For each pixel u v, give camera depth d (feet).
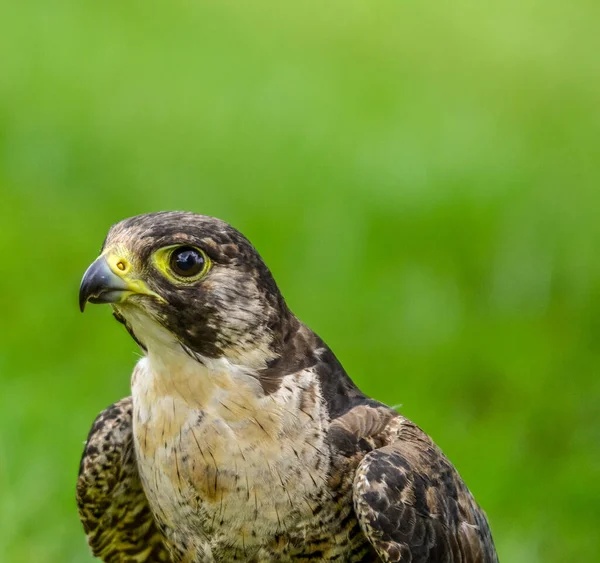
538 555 34.53
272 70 69.10
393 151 59.16
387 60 72.95
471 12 79.00
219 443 21.30
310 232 50.75
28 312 44.96
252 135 60.59
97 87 64.03
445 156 58.95
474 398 41.45
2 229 49.80
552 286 47.57
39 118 59.62
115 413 23.93
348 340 43.96
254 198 54.44
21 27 69.51
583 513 35.83
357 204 53.42
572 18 79.77
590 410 40.37
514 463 37.45
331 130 61.57
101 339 43.42
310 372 21.98
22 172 54.95
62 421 38.24
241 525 21.47
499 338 44.09
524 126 64.90
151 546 25.32
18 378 40.73
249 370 21.56
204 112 62.54
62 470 35.88
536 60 74.79
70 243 49.80
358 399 22.59
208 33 72.54
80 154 56.65
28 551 33.14
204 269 21.54
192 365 21.53
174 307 21.43
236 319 21.54
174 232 21.53
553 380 41.75
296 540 21.50
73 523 34.24
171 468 21.71
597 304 46.06
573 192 54.08
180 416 21.58
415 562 21.04
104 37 69.92
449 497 22.24
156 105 63.00
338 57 72.49
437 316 45.37
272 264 48.34
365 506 20.94
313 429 21.45
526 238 50.24
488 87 70.49
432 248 50.14
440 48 75.10
